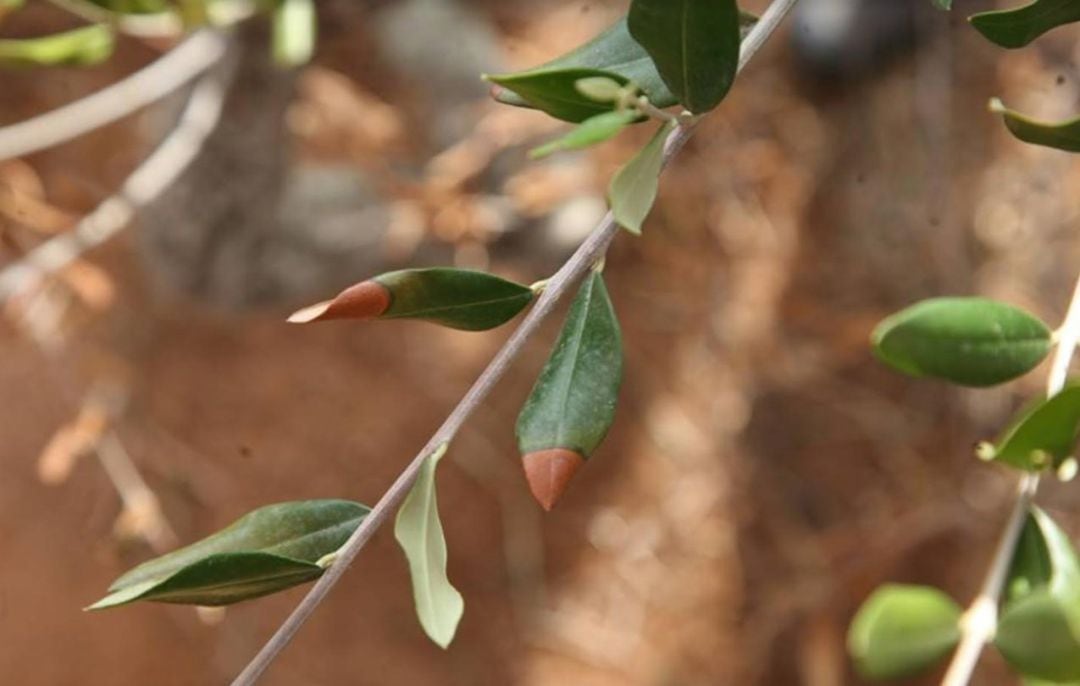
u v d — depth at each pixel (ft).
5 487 5.80
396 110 4.58
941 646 2.21
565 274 2.16
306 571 2.17
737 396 6.20
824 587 6.19
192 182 3.97
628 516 6.48
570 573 6.52
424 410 6.27
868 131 5.48
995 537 5.91
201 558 2.17
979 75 5.24
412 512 2.15
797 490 6.26
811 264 5.83
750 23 2.25
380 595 6.41
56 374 4.73
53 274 3.64
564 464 2.18
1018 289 5.60
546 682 6.45
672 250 5.95
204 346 5.98
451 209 4.09
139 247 4.72
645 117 2.12
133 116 5.52
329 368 6.23
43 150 5.46
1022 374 2.30
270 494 6.07
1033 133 2.19
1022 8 2.21
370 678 6.34
